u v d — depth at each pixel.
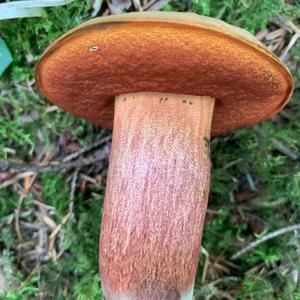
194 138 0.14
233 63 0.11
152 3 0.17
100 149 0.19
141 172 0.13
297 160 0.18
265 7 0.17
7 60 0.17
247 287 0.18
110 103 0.15
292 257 0.18
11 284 0.18
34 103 0.18
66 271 0.18
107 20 0.10
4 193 0.19
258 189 0.19
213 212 0.19
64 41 0.11
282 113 0.18
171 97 0.13
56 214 0.18
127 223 0.13
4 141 0.18
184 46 0.10
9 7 0.16
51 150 0.19
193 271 0.13
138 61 0.11
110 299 0.13
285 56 0.18
